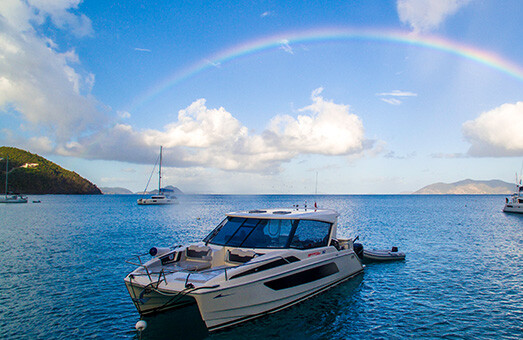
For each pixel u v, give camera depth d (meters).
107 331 9.47
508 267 16.88
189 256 11.02
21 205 100.00
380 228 35.38
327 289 12.11
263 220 11.77
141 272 9.62
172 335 9.04
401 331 9.46
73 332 9.42
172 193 120.94
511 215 58.03
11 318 10.40
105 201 139.50
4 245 23.94
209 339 8.80
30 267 16.86
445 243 24.81
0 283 14.05
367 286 13.62
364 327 9.69
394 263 17.72
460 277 14.99
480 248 22.50
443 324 9.95
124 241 25.95
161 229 34.84
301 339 8.91
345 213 63.41
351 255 13.77
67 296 12.42
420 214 60.41
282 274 10.19
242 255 10.51
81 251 21.41
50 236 28.98
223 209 78.56
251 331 9.34
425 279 14.65
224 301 8.81
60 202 126.81
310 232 12.05
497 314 10.70
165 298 9.55
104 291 13.02
